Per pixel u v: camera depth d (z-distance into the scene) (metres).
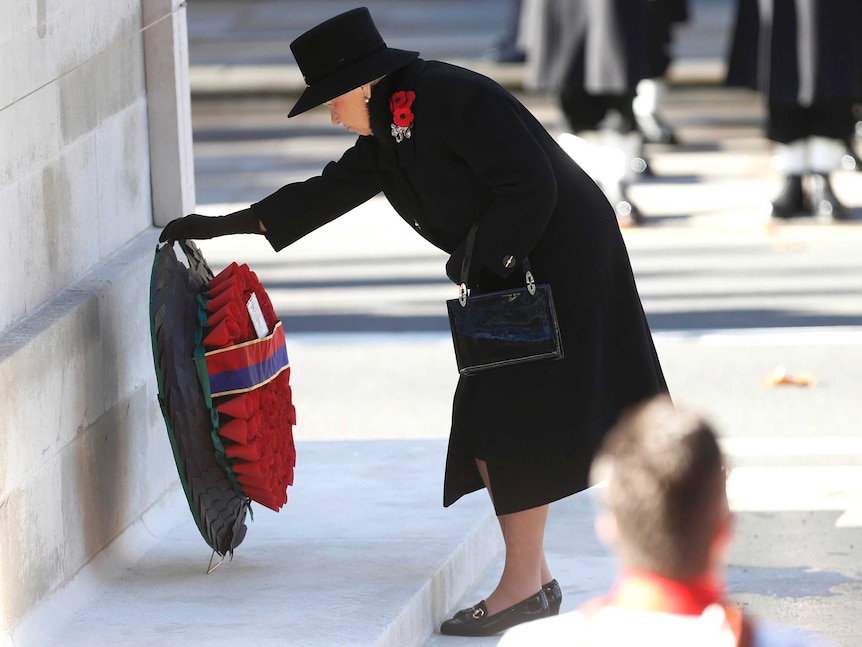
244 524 15.81
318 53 14.19
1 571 12.98
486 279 14.54
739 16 36.91
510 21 61.19
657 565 7.43
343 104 14.40
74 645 13.62
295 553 16.14
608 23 35.91
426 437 23.09
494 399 14.45
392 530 16.88
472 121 13.84
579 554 18.50
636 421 7.69
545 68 36.75
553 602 15.40
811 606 16.91
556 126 53.75
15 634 13.23
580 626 7.57
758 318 29.94
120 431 15.98
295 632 13.84
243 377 14.86
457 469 14.84
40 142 14.52
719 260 34.62
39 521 13.84
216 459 15.08
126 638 13.77
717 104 59.50
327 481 18.83
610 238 14.62
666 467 7.41
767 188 42.91
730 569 18.14
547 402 14.32
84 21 15.59
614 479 7.56
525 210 13.77
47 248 14.77
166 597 14.86
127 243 17.03
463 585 16.62
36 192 14.47
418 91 14.12
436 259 35.97
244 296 15.50
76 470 14.77
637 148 44.91
